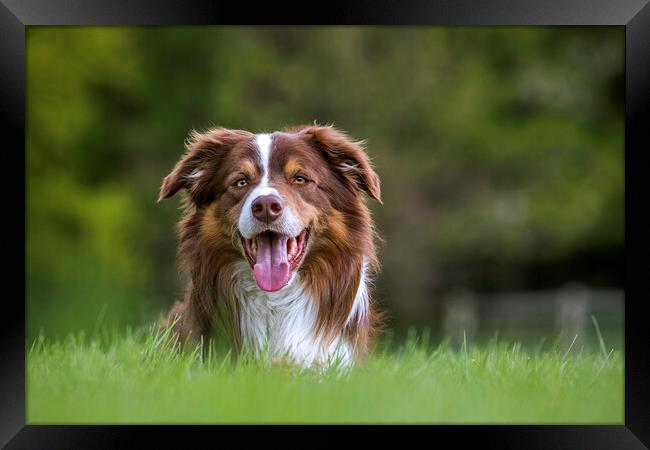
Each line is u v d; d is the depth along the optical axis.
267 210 7.59
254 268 7.91
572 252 30.66
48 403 6.27
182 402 6.19
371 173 8.52
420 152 31.66
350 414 6.02
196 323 8.36
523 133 31.77
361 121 31.58
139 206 28.47
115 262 26.81
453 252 30.58
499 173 31.75
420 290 30.48
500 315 26.34
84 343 10.12
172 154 29.66
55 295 26.25
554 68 32.09
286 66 30.77
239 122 29.98
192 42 30.50
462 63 33.38
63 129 27.62
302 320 8.33
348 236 8.43
